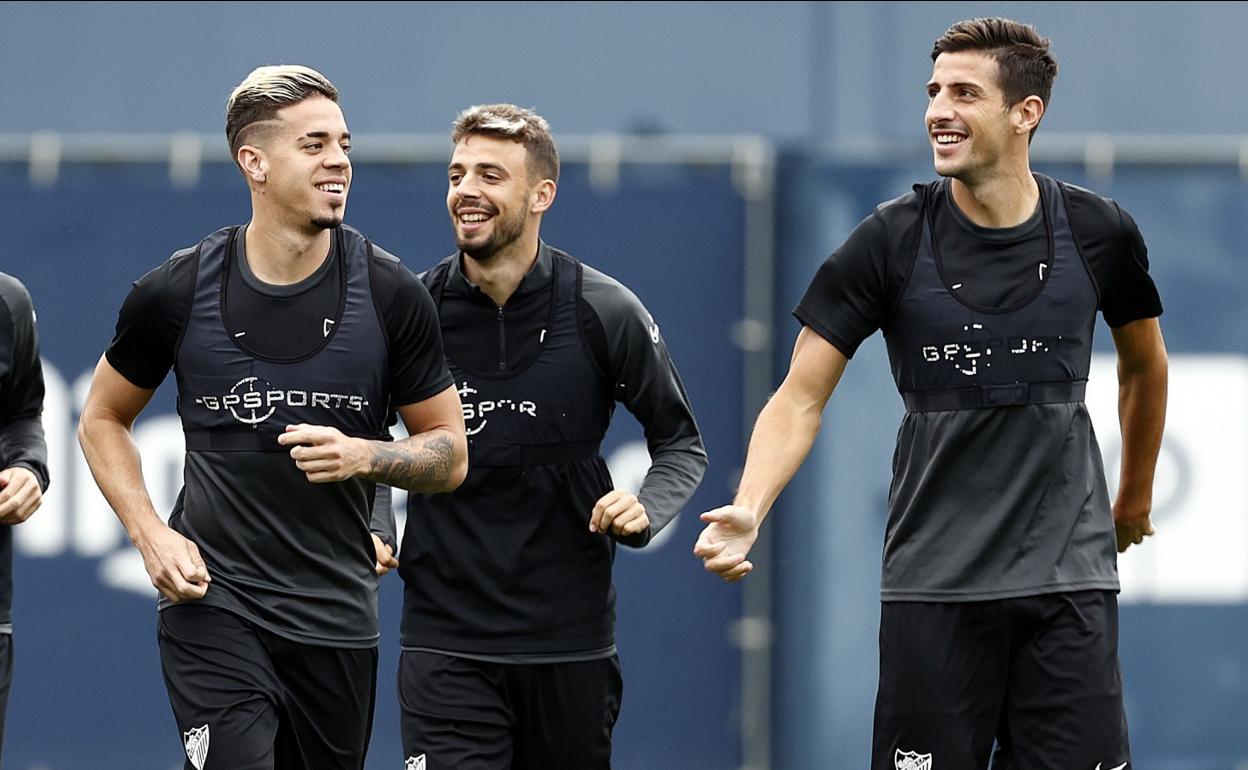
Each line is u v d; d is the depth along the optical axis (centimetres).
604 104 3250
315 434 1677
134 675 2720
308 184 1744
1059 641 1848
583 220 2730
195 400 1789
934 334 1853
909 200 1883
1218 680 2773
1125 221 1872
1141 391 1973
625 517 1942
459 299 2050
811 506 2756
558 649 2044
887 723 1892
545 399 2038
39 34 3225
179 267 1794
